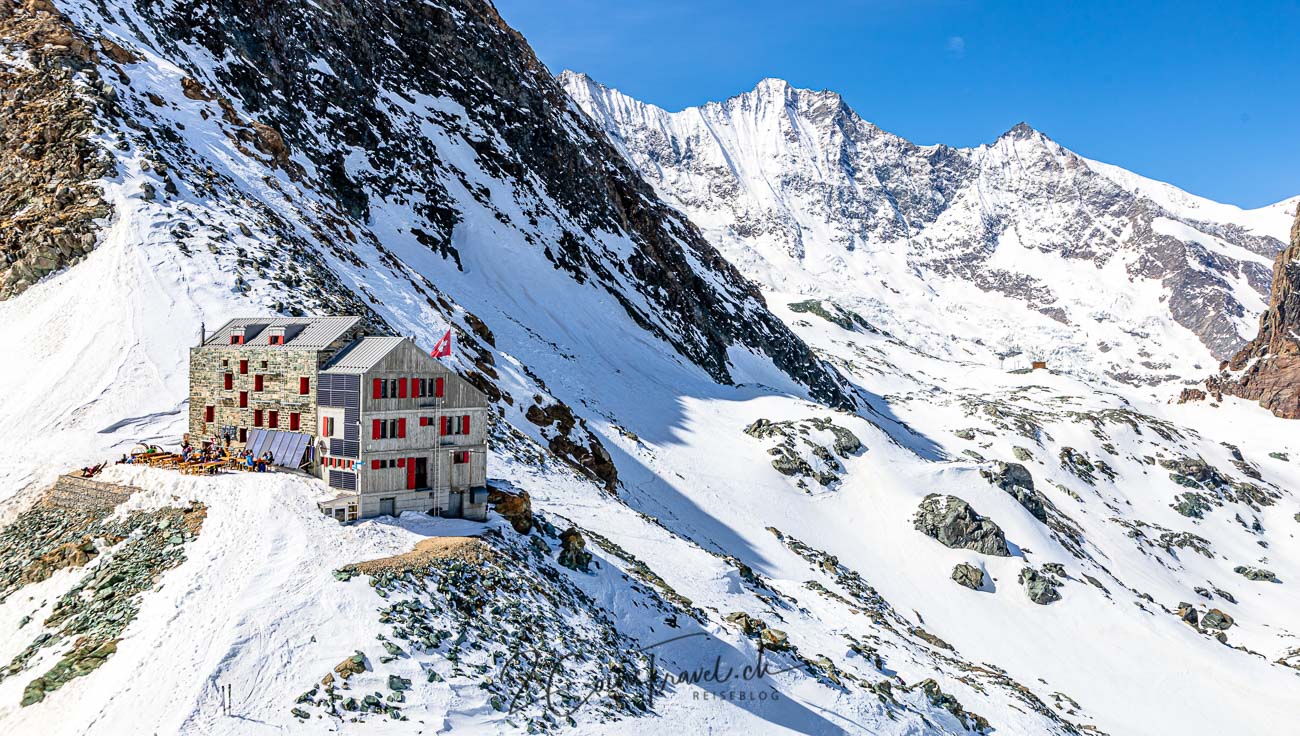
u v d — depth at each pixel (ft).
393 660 98.17
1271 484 630.74
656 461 320.70
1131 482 562.25
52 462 148.46
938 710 163.22
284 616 99.81
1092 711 240.32
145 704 86.38
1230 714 252.01
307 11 404.16
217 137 278.67
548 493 201.05
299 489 128.36
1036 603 305.53
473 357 272.51
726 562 203.62
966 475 377.50
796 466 350.43
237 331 152.97
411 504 131.85
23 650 102.83
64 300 197.88
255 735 84.38
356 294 240.32
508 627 113.39
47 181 223.10
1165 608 355.36
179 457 143.02
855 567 302.86
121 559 116.98
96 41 274.16
